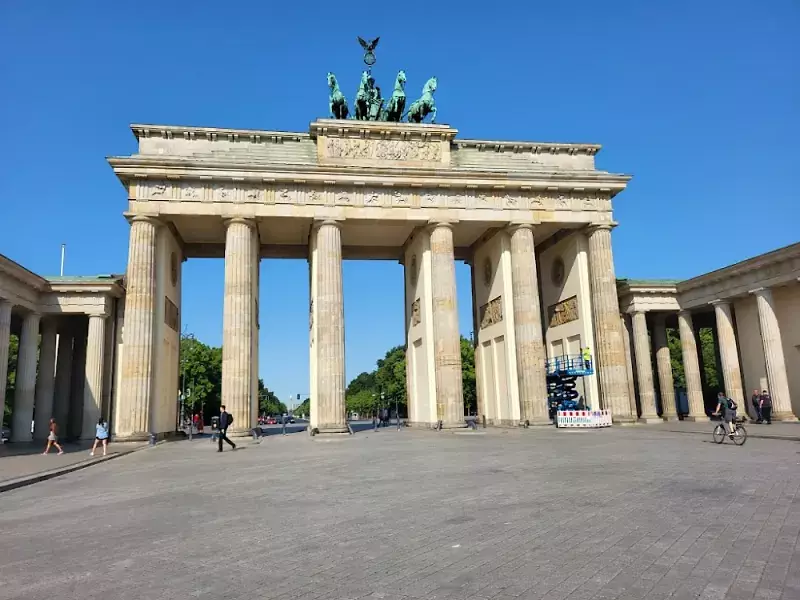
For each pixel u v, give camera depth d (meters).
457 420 64.00
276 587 10.73
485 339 78.25
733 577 10.49
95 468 34.69
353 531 14.95
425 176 66.56
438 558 12.23
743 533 13.57
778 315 65.31
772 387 60.81
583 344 71.31
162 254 63.84
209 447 50.09
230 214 62.66
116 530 16.12
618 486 20.56
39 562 13.02
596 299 69.56
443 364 64.75
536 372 66.00
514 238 68.88
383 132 67.62
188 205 62.03
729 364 67.75
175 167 61.53
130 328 59.16
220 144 65.38
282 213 63.91
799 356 62.41
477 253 81.12
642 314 74.88
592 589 10.07
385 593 10.20
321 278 63.91
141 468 33.69
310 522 16.22
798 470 23.62
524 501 18.22
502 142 71.25
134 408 57.97
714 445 36.38
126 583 11.23
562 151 73.12
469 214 67.88
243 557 12.85
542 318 82.38
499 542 13.36
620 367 67.38
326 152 66.56
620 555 12.04
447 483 22.70
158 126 63.78
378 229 72.06
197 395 141.12
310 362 68.38
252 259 64.31
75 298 65.69
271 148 66.44
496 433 57.31
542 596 9.80
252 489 23.08
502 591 10.11
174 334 70.38
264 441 56.88
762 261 61.69
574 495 18.98
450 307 65.81
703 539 13.12
